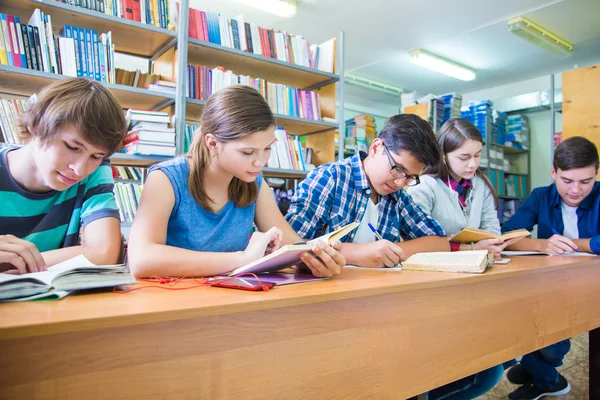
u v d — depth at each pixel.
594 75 3.33
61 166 0.80
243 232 1.15
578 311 1.29
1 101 2.00
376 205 1.48
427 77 6.12
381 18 4.41
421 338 0.83
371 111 7.00
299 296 0.64
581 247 1.71
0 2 2.04
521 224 1.97
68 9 2.11
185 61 2.42
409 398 0.87
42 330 0.44
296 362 0.64
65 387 0.46
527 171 6.07
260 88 2.89
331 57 3.20
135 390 0.50
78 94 0.79
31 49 2.05
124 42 2.52
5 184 0.91
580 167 1.75
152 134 2.24
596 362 1.45
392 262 1.15
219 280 0.79
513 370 1.94
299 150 3.05
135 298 0.62
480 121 5.42
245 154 0.94
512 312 1.04
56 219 0.97
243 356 0.59
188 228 1.05
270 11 4.08
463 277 0.90
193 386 0.54
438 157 1.29
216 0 4.02
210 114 0.97
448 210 1.81
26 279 0.60
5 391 0.43
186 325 0.54
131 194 2.40
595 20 4.41
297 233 1.32
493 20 4.45
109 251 0.93
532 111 5.96
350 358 0.71
